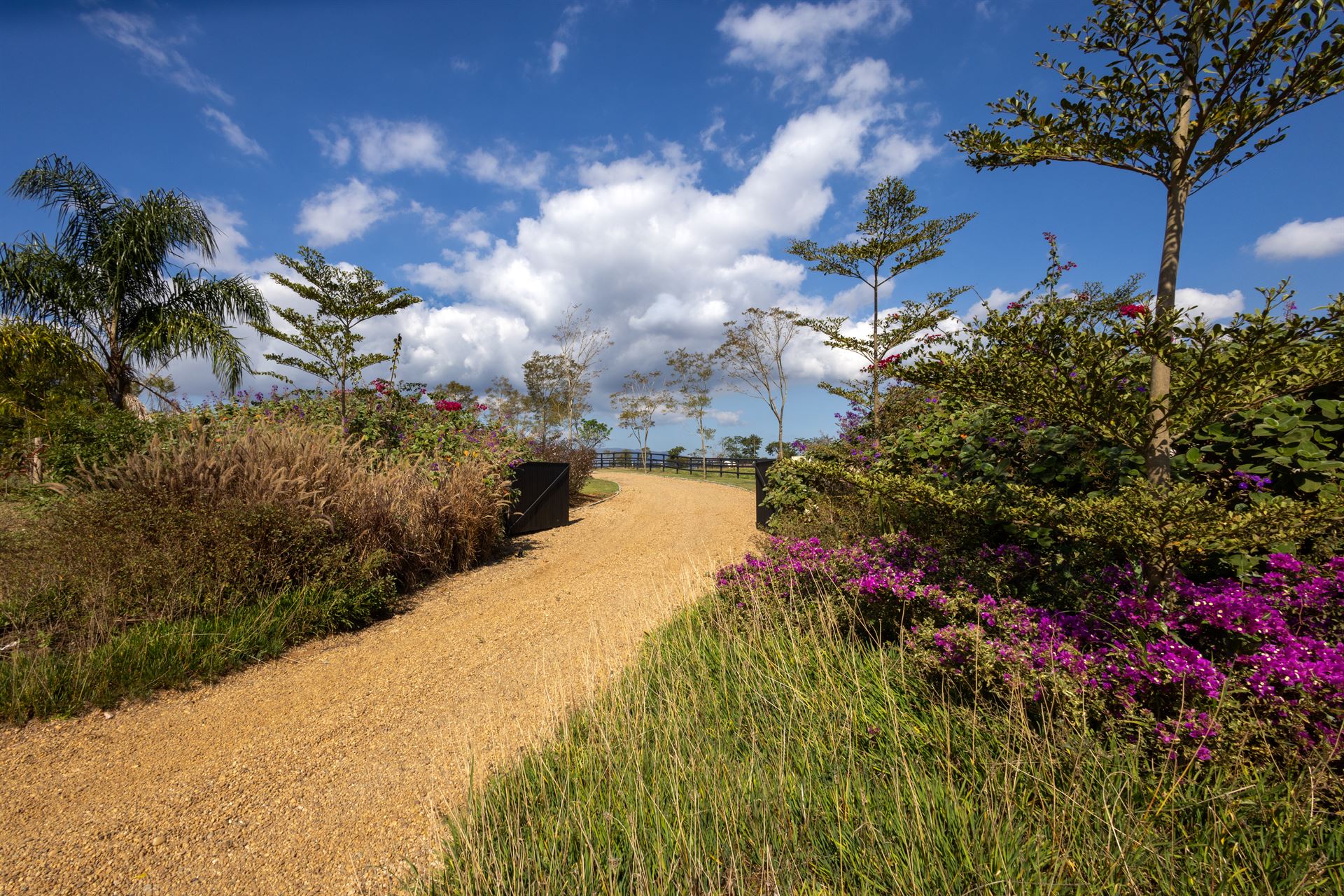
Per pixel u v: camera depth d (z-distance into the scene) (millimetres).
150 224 12125
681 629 4281
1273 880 1516
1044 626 2531
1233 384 2154
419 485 7227
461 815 2361
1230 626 2186
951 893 1612
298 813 2670
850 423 8531
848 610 3367
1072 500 2459
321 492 5902
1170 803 1771
